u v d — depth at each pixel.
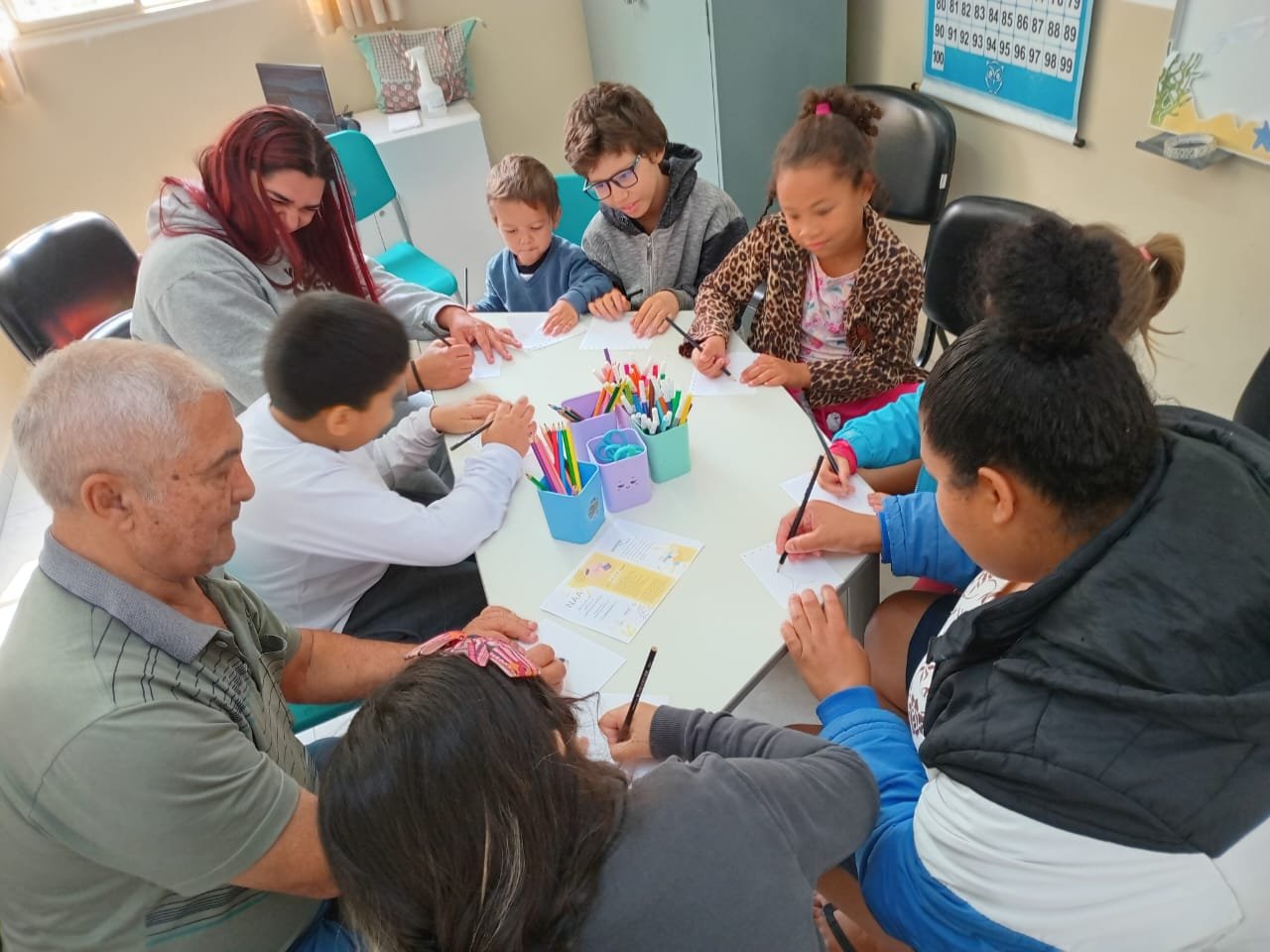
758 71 2.64
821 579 1.19
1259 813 0.60
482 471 1.42
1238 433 0.72
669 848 0.65
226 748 0.88
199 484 0.90
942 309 2.00
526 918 0.58
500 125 3.84
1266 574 0.61
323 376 1.27
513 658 0.67
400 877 0.58
